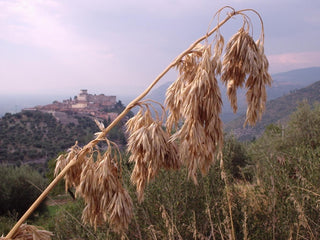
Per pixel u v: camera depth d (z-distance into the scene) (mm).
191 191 4504
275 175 4281
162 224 3881
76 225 4598
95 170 1517
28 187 17125
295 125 12828
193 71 1544
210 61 1363
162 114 1562
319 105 13531
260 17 1404
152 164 1510
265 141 12688
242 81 1411
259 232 3867
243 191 4969
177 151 1594
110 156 1550
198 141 1317
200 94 1332
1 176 17031
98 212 1603
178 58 1477
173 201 4207
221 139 1385
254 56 1335
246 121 1416
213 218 3973
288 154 4918
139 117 1564
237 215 4109
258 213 4254
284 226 3639
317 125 11703
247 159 12039
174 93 1577
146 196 4359
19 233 1373
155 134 1489
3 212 16656
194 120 1336
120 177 1566
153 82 1542
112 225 1589
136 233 4184
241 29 1414
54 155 72062
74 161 1502
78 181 1648
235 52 1399
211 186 4438
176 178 4473
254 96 1376
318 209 3471
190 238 3947
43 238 1395
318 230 3457
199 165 1350
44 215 12641
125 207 1523
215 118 1347
